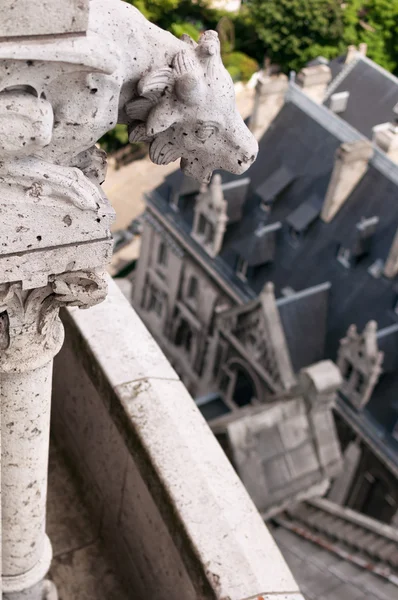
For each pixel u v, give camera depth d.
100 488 4.56
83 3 2.02
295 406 19.17
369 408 25.41
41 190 2.28
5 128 2.12
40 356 2.90
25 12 1.98
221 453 3.85
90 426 4.48
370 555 16.28
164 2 10.05
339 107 31.08
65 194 2.30
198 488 3.68
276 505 18.80
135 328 4.36
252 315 26.86
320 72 30.31
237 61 33.06
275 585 3.45
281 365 26.28
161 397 4.02
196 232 29.94
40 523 3.67
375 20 33.47
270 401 19.94
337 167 26.28
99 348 4.20
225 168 2.55
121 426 4.02
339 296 26.92
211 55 2.31
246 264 28.86
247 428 18.89
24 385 2.99
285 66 34.47
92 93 2.23
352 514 18.08
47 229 2.35
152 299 33.31
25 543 3.68
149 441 3.82
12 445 3.22
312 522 18.06
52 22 2.02
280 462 18.98
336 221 27.23
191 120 2.38
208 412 29.44
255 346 27.17
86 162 2.48
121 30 2.27
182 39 2.41
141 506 4.05
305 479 19.11
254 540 3.56
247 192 29.52
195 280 30.62
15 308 2.67
